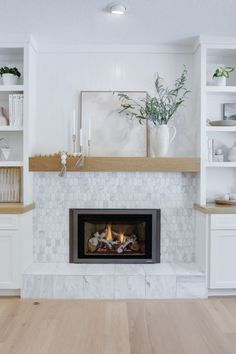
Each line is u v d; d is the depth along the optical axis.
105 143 3.26
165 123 3.13
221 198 3.36
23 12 2.59
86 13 2.60
